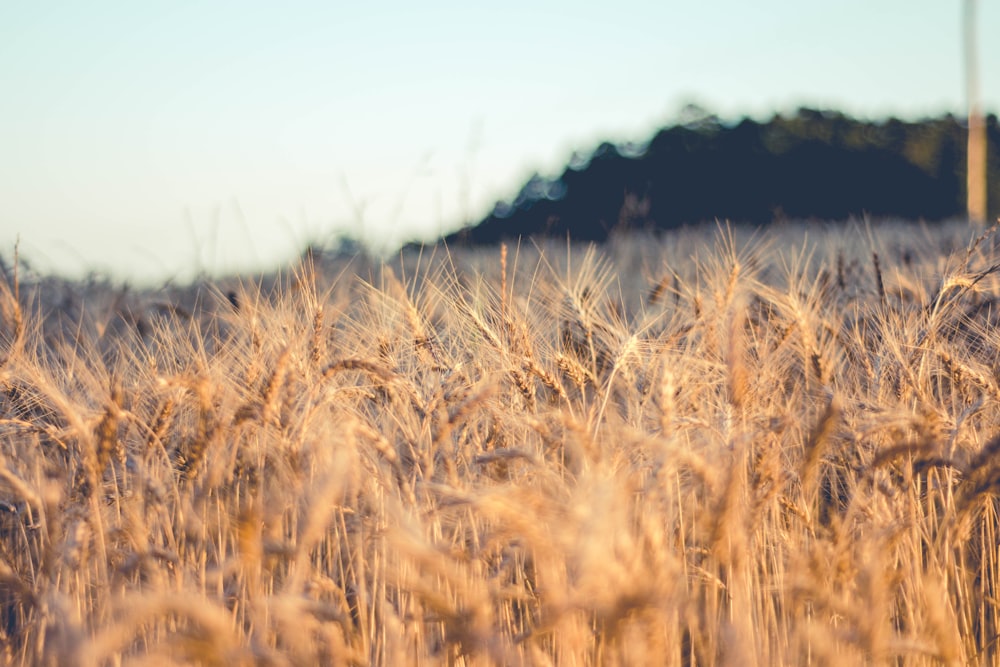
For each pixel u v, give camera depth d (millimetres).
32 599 2719
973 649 3031
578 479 2787
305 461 3068
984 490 2828
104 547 2836
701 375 3596
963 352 3936
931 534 3344
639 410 3191
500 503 2166
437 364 3467
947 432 3338
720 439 2869
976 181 20047
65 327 5332
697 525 3051
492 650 2203
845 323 4371
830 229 10719
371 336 3701
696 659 2947
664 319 4418
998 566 3332
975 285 4066
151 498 3078
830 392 3426
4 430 3021
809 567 2742
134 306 5492
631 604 1941
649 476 2736
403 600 2949
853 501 3088
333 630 2475
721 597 3164
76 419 2824
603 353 3801
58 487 2779
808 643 2672
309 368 3369
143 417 3391
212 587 3051
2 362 3385
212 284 4305
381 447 2854
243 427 3234
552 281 4363
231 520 2900
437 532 2887
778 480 2889
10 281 5062
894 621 3279
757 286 4277
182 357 3795
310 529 2266
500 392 3494
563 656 2611
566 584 2326
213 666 1973
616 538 2035
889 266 5980
